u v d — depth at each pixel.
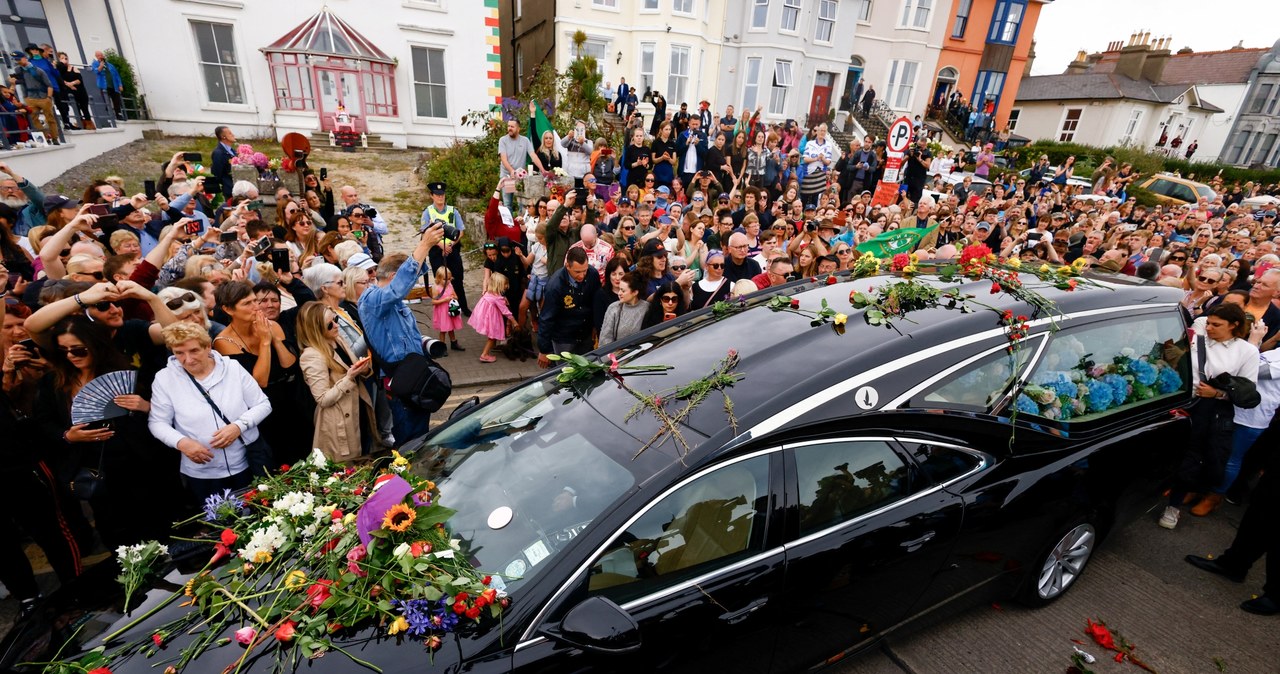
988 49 25.08
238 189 7.19
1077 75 33.22
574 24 17.56
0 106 9.69
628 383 2.69
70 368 3.12
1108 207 13.13
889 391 2.53
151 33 13.50
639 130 11.43
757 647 2.34
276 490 2.67
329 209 8.80
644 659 2.05
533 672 1.92
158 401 3.11
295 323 3.83
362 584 2.07
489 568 2.10
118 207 5.34
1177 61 39.28
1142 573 3.80
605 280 5.23
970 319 2.92
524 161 10.59
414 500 2.29
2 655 2.19
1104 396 3.21
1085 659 3.08
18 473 2.96
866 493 2.49
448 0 15.36
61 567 3.24
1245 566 3.63
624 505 2.09
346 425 3.73
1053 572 3.37
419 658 1.90
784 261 5.26
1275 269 4.59
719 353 2.78
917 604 2.81
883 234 7.21
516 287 6.60
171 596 2.24
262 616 2.06
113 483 3.14
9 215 5.31
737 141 12.67
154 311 3.45
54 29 12.86
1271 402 4.13
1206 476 4.05
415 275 3.91
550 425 2.59
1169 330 3.60
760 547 2.27
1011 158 22.52
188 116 14.24
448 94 16.08
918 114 24.78
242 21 14.10
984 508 2.73
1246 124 34.19
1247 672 3.10
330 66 14.63
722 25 19.23
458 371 6.38
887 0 22.78
